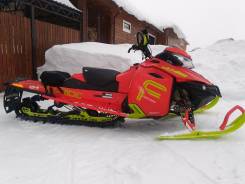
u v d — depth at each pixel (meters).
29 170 2.89
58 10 9.45
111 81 4.20
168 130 4.23
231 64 8.55
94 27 14.18
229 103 6.14
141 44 4.04
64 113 4.52
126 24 15.55
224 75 8.05
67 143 3.67
